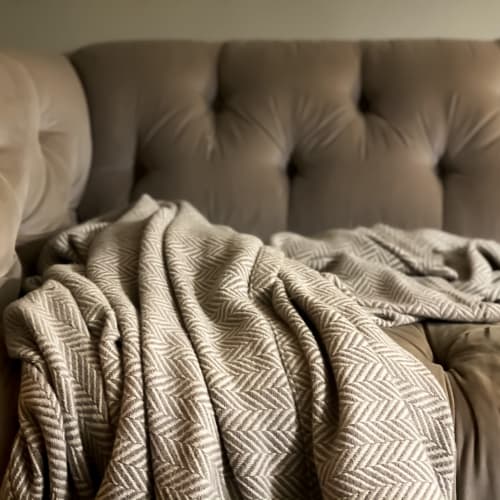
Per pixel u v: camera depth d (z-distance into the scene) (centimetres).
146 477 62
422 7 143
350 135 119
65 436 64
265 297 84
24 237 99
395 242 107
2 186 85
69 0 146
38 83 110
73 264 93
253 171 119
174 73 123
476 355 81
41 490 63
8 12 148
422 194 117
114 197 121
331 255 103
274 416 67
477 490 67
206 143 120
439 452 68
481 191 116
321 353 72
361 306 88
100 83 123
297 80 121
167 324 75
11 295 85
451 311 90
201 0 146
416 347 84
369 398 66
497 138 118
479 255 103
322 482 63
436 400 70
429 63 121
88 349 70
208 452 62
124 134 122
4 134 93
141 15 147
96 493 66
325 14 145
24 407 65
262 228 118
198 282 87
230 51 126
